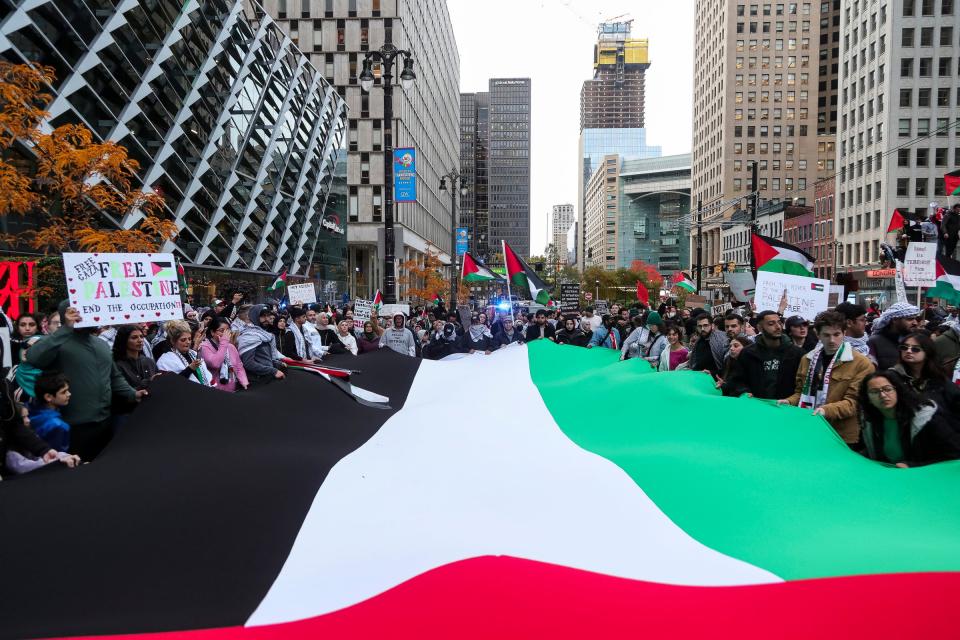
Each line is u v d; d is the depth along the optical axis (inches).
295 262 2281.0
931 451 199.5
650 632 113.6
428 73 3634.4
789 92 4613.7
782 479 189.8
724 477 194.9
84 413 227.6
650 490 189.9
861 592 123.6
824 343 235.3
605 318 694.5
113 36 1155.9
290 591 131.9
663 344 431.8
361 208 2938.0
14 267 454.9
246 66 1763.0
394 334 571.5
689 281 1065.5
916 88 2571.4
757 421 232.4
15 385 249.6
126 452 208.1
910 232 770.8
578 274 5565.9
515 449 249.0
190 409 235.8
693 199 5634.8
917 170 2578.7
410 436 270.7
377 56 687.7
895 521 163.0
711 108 5054.1
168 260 273.3
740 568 141.3
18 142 781.3
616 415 287.3
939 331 358.9
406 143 2979.8
